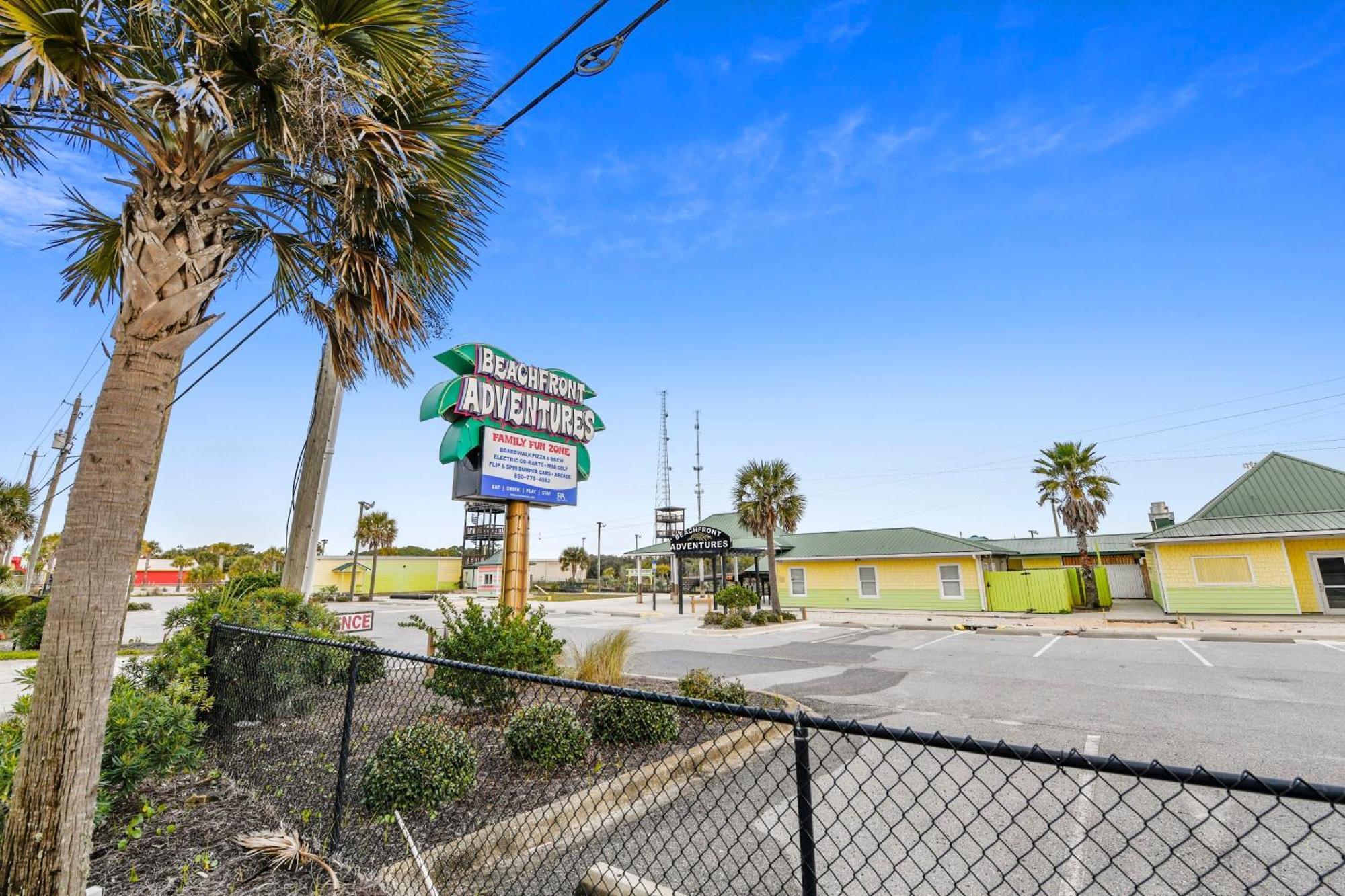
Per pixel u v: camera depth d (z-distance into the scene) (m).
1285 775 4.83
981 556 24.44
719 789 4.57
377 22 3.65
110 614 2.81
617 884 2.97
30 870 2.52
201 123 3.09
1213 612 19.02
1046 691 8.26
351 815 3.88
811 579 28.11
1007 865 3.36
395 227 4.17
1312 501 19.06
